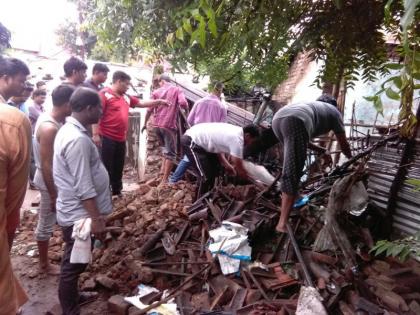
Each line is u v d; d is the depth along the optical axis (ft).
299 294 7.41
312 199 10.72
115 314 8.17
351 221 9.32
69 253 7.70
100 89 14.23
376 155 10.04
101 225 7.55
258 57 5.88
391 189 9.08
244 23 4.79
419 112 8.08
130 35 6.86
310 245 9.24
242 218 10.07
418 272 7.98
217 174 13.06
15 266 10.59
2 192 4.57
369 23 5.76
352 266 7.90
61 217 7.64
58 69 27.61
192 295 8.41
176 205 12.38
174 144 16.51
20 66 6.05
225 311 7.43
